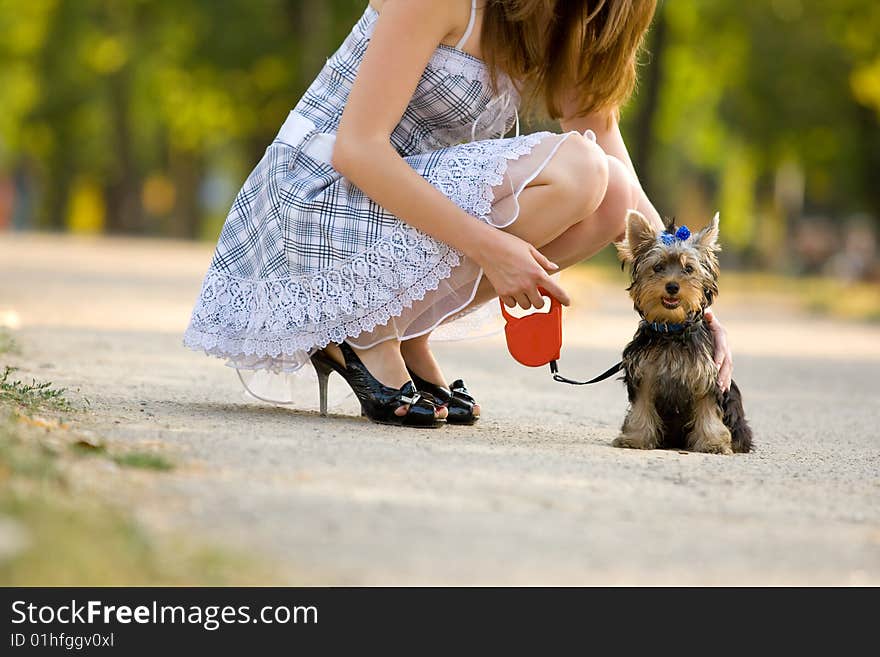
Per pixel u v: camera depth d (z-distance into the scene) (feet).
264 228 31.04
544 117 33.78
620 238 33.45
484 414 36.70
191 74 224.12
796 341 87.51
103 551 16.96
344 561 17.79
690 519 21.77
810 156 205.87
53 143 262.06
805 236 231.50
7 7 246.27
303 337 30.58
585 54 32.22
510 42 30.99
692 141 258.98
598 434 33.91
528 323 30.27
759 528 21.53
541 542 19.42
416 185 29.71
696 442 31.63
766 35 194.70
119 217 263.90
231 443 25.77
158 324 63.87
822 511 23.38
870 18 192.85
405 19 29.96
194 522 18.95
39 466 20.11
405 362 32.89
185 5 221.05
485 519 20.53
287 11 208.74
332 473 23.20
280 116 218.18
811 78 194.90
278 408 33.47
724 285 174.19
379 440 27.81
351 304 30.35
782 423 40.57
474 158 30.58
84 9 236.02
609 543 19.70
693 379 31.04
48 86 248.32
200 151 269.23
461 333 33.78
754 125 201.26
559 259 32.68
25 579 16.08
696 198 293.23
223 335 31.22
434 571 17.67
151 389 35.99
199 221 281.95
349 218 30.35
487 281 31.22
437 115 31.55
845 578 18.92
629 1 31.71
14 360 41.37
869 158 201.46
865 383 58.70
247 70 211.82
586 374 53.72
